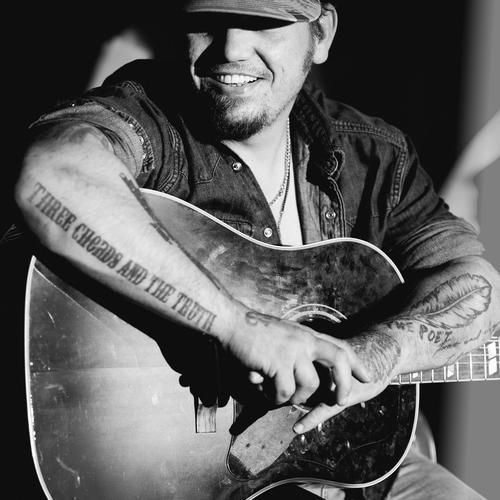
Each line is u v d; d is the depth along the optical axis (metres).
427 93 9.14
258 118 4.60
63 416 4.12
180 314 3.82
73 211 3.68
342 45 8.91
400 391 4.88
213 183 4.70
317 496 4.73
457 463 8.54
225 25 4.44
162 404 4.28
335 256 4.75
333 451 4.70
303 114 5.10
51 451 4.09
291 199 5.06
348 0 8.82
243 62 4.48
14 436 4.11
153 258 3.75
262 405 4.44
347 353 4.17
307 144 5.09
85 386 4.16
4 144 7.17
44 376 4.09
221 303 3.86
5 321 4.07
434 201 5.44
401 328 4.58
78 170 3.75
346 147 5.22
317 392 4.29
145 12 7.33
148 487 4.27
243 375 4.06
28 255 4.09
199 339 4.07
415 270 5.18
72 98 4.34
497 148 9.17
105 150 3.90
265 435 4.51
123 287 3.76
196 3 4.36
